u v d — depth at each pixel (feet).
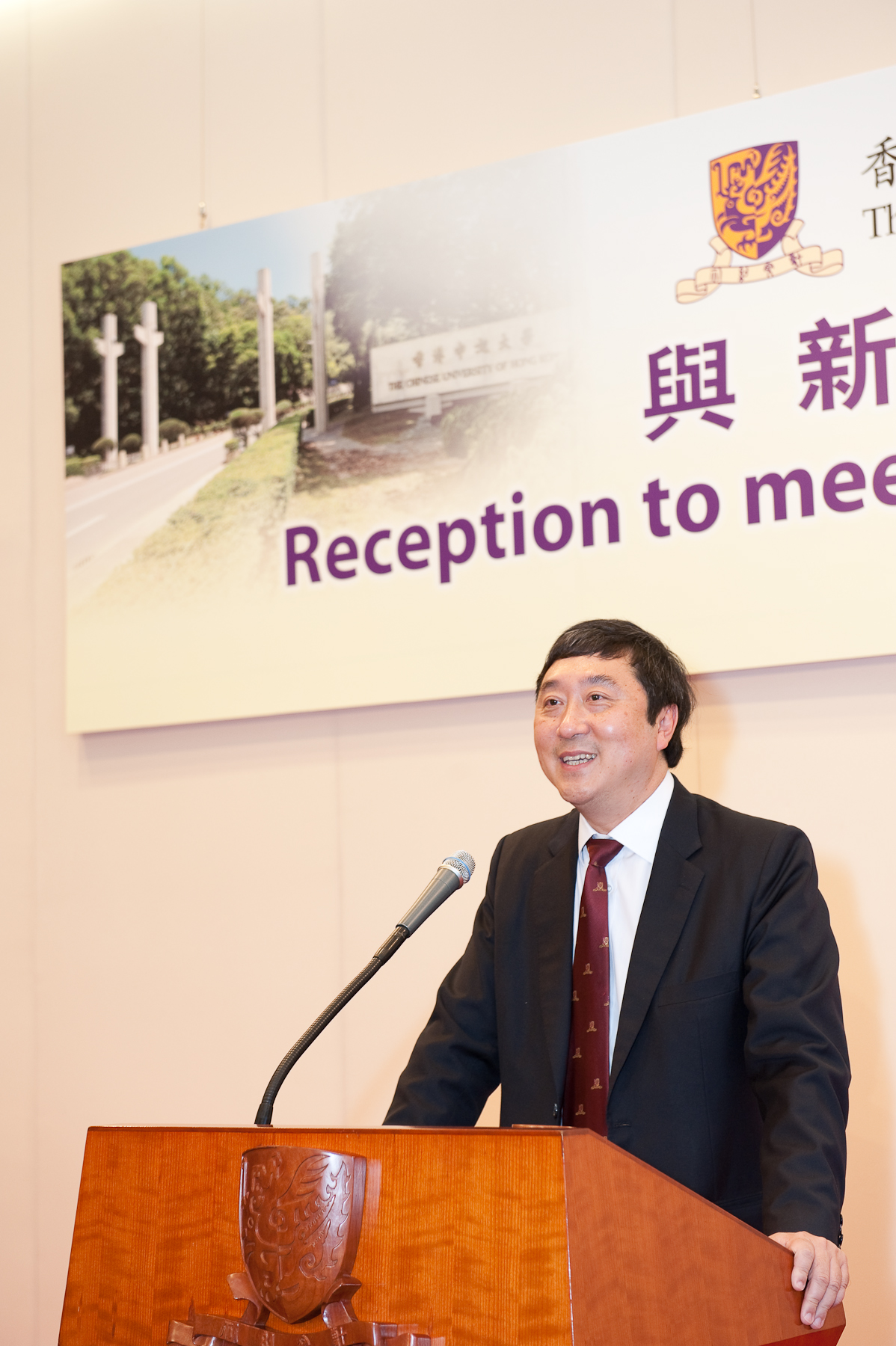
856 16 8.71
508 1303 3.48
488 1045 6.36
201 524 10.19
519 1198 3.54
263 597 9.91
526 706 9.15
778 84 8.87
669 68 9.21
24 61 11.55
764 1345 4.00
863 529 8.15
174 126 10.91
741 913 5.76
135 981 10.07
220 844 9.96
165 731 10.25
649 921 5.88
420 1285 3.63
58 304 11.09
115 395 10.63
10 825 10.66
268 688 9.80
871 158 8.37
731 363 8.63
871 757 8.11
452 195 9.64
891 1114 7.78
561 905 6.23
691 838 6.09
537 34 9.69
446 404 9.50
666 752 6.47
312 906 9.61
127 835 10.27
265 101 10.61
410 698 9.35
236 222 10.44
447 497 9.41
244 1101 9.61
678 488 8.68
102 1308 4.28
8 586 10.93
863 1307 7.65
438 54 10.02
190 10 10.99
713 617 8.48
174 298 10.53
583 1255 3.46
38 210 11.30
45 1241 10.02
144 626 10.25
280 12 10.65
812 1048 5.26
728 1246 3.97
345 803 9.61
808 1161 4.84
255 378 10.18
